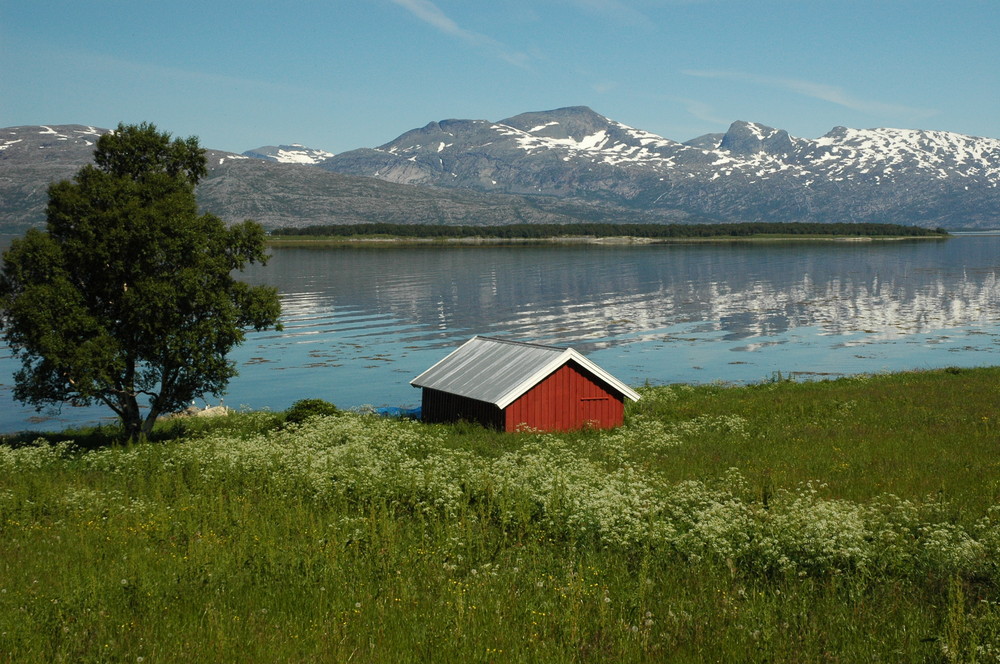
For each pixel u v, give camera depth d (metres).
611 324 94.00
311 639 12.45
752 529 18.06
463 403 40.59
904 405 43.12
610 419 40.44
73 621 13.27
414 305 112.81
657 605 14.34
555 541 18.31
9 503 21.81
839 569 15.83
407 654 12.00
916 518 19.75
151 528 18.94
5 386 61.03
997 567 15.62
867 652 12.35
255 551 16.80
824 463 28.50
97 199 35.91
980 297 120.69
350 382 63.25
